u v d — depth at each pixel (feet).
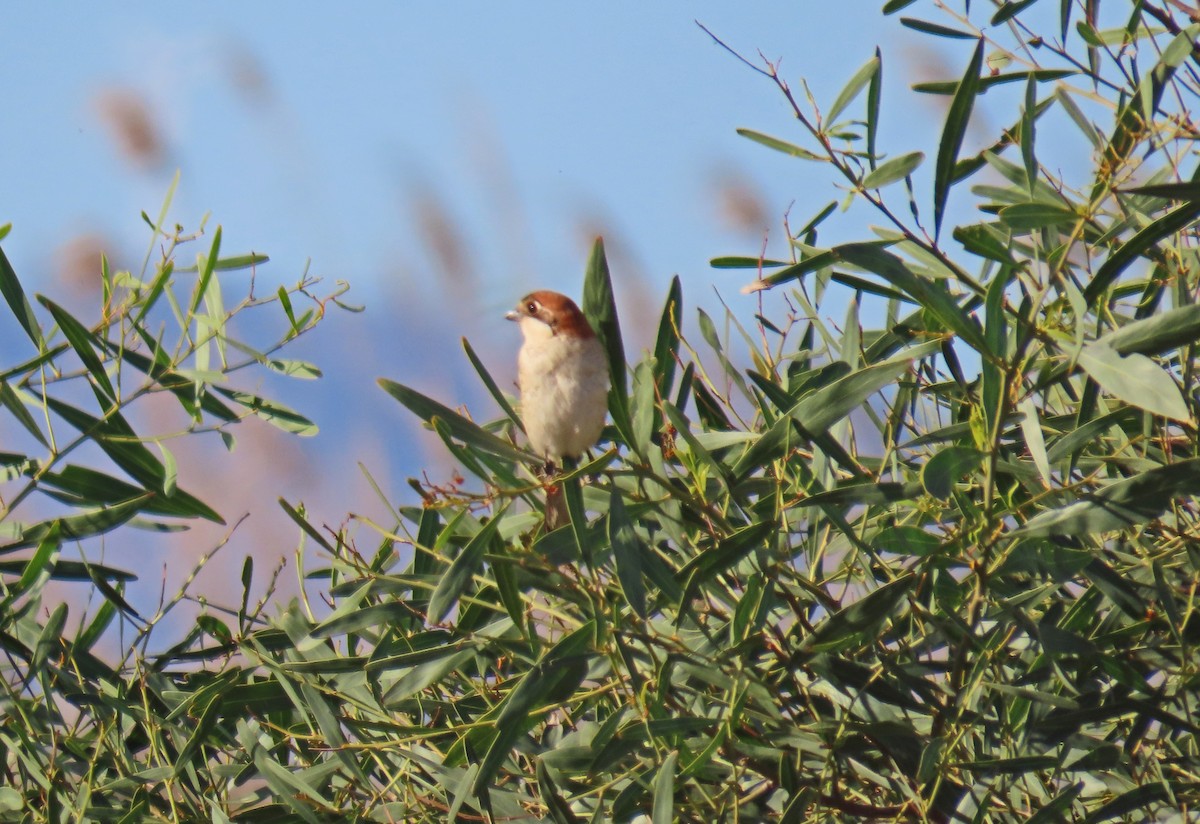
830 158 28.94
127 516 35.76
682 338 32.96
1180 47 27.71
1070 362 28.66
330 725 33.14
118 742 35.27
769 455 29.99
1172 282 29.78
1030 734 29.04
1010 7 32.89
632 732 29.04
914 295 26.78
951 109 27.40
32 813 35.17
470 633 32.32
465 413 32.71
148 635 35.76
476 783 28.55
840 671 29.55
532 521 33.68
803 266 30.07
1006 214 26.89
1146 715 28.50
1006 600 29.04
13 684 36.42
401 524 33.47
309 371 36.17
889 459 32.30
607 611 30.17
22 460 36.01
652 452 31.01
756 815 30.73
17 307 35.45
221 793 35.14
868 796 30.22
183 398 36.29
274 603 35.58
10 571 37.70
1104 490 27.07
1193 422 28.25
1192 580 29.81
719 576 31.76
